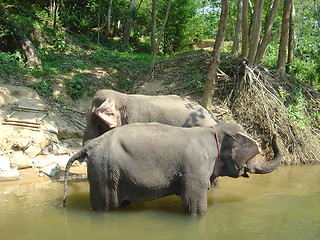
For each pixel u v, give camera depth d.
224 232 4.26
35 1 18.67
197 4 21.34
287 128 9.35
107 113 6.27
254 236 4.14
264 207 5.28
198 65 12.64
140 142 4.80
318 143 9.80
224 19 8.52
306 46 14.82
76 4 19.62
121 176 4.75
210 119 6.38
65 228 4.30
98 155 4.76
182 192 4.78
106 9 20.64
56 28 16.22
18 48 12.66
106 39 20.17
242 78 10.45
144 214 4.88
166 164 4.77
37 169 7.15
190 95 11.16
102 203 4.80
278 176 7.47
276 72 11.30
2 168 6.68
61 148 8.37
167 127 5.03
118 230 4.28
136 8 21.78
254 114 9.73
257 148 4.93
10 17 13.58
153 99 6.48
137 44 21.84
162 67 13.22
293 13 12.98
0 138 7.55
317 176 7.56
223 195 5.92
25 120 8.39
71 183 6.48
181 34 19.59
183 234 4.19
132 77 13.36
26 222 4.48
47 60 13.43
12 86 10.20
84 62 13.99
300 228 4.40
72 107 10.78
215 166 5.09
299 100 10.17
